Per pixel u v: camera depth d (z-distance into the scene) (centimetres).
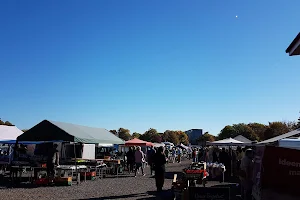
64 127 1775
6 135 2342
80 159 2023
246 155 1023
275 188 620
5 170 2081
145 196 1239
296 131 1172
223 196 693
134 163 2303
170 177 2030
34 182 1591
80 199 1146
